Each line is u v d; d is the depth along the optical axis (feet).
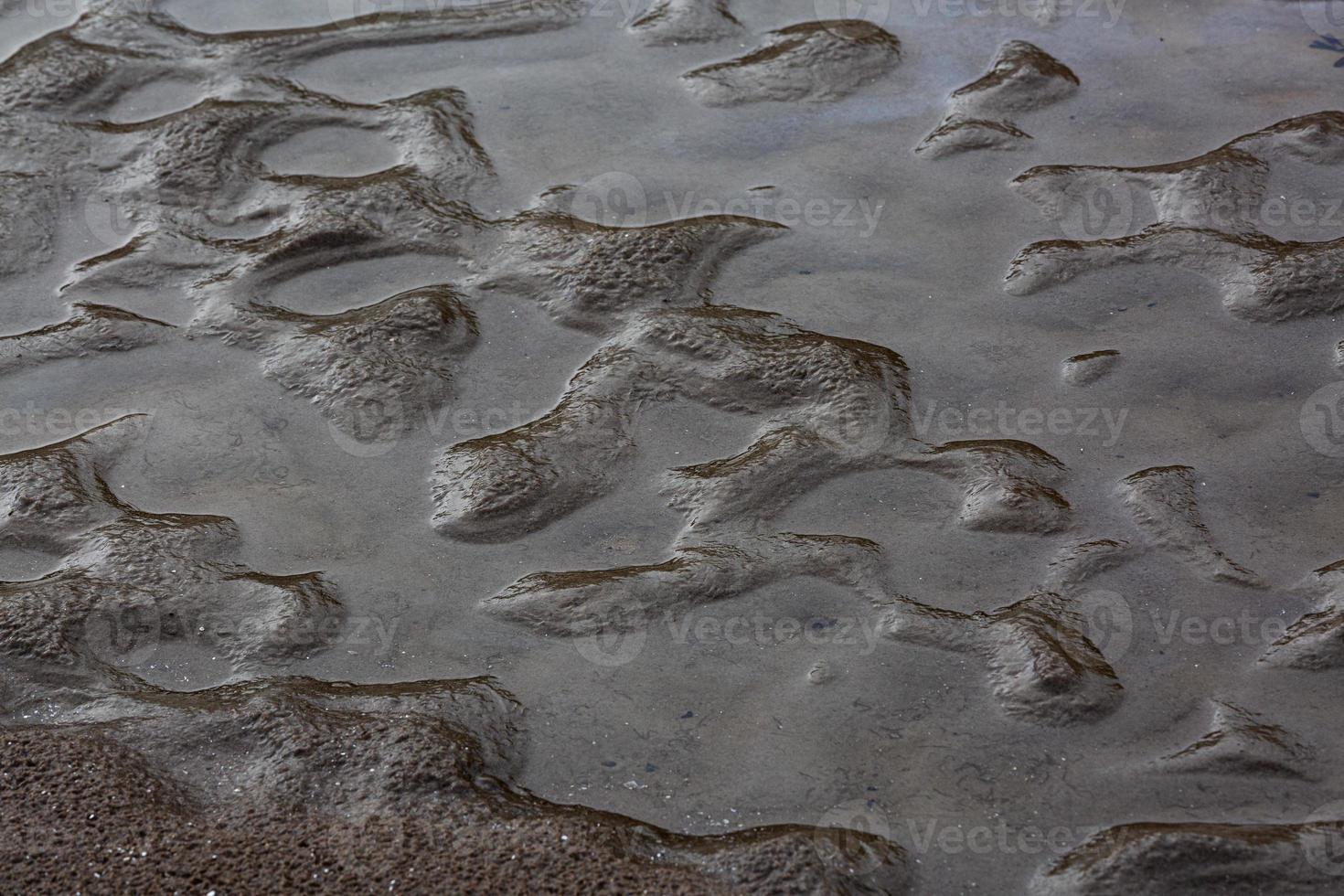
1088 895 6.10
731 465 8.52
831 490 8.38
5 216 10.69
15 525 8.13
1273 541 7.90
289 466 8.63
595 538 8.13
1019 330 9.56
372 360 9.25
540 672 7.30
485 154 11.41
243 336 9.61
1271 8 13.19
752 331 9.50
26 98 11.83
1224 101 11.84
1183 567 7.78
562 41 12.98
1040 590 7.68
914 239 10.44
